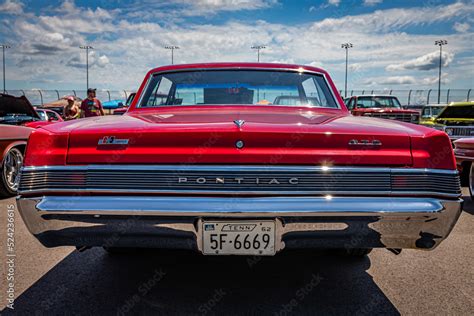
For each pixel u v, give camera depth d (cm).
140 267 296
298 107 301
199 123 217
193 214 193
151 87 317
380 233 202
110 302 242
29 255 323
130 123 223
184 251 327
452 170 205
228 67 319
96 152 202
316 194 198
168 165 200
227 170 197
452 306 240
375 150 203
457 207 201
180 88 313
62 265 301
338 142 202
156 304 239
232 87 311
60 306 237
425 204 198
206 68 320
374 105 1410
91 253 327
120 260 311
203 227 198
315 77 323
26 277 279
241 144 199
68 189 201
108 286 264
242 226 198
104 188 200
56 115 1210
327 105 312
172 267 295
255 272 287
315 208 194
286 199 197
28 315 226
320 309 235
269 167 198
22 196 204
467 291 260
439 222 201
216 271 288
